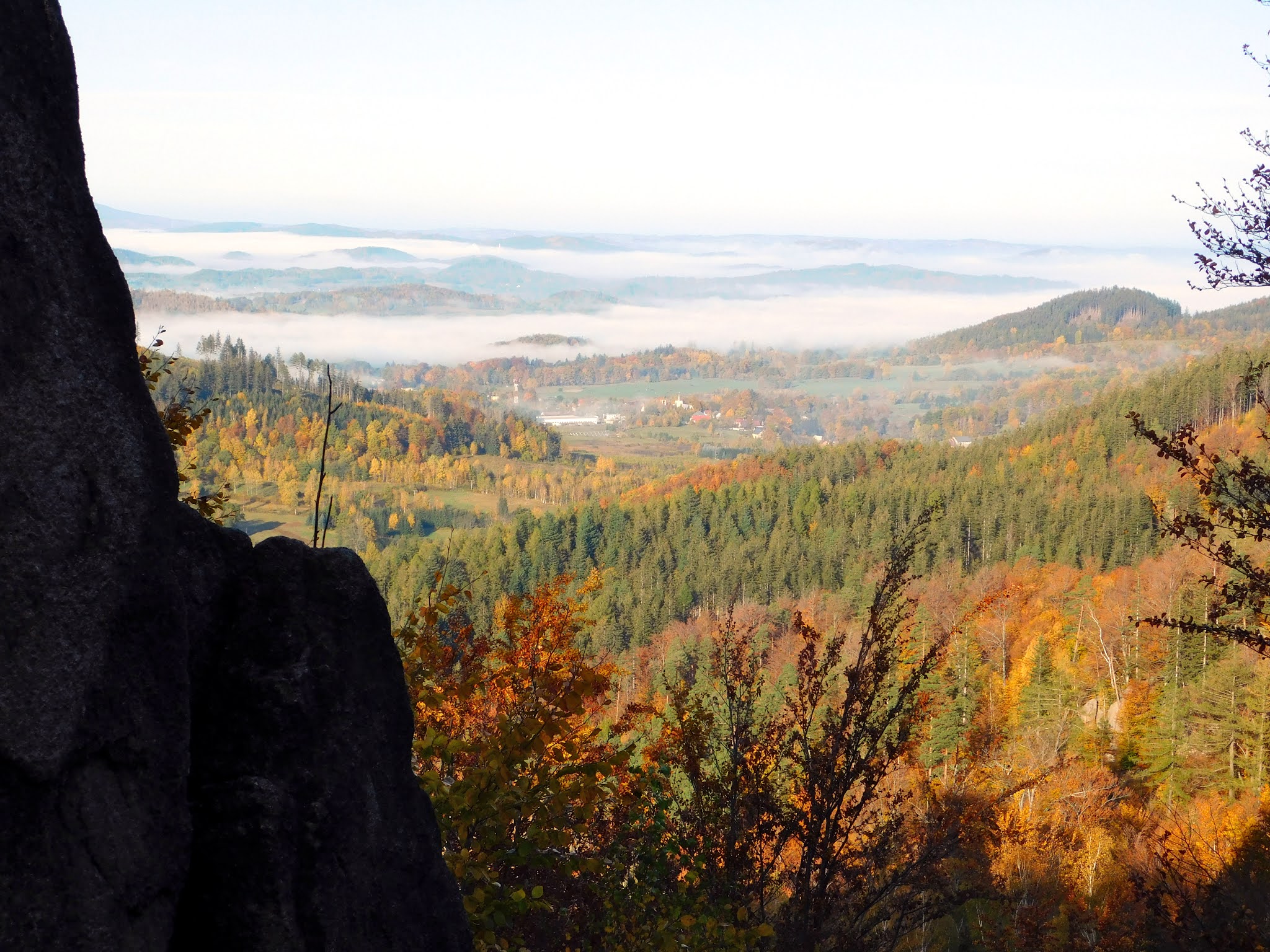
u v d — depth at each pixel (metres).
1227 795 37.16
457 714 8.74
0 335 3.21
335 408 5.22
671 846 9.05
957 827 10.75
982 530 144.25
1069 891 24.42
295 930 3.86
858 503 172.88
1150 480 148.00
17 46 3.36
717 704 11.42
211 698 4.18
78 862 3.18
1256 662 39.91
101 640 3.33
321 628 4.38
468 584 6.92
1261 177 9.07
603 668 11.07
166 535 3.68
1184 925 12.29
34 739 3.06
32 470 3.22
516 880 8.49
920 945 20.66
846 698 10.50
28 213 3.31
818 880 10.23
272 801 3.90
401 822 4.65
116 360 3.57
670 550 165.12
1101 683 55.53
